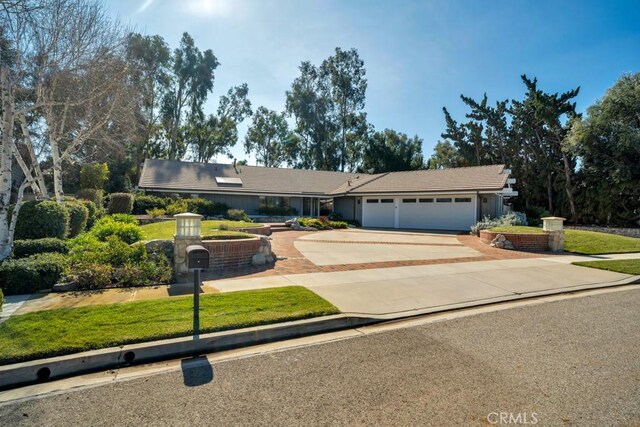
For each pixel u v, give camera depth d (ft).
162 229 43.88
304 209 96.07
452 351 14.19
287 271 28.94
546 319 18.42
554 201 92.17
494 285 25.58
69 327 14.84
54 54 34.32
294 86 153.17
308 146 159.84
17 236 30.50
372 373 12.28
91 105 42.16
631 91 72.18
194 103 128.88
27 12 31.91
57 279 22.16
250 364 13.12
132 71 47.29
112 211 65.82
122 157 72.74
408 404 10.30
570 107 88.48
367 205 85.05
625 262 34.27
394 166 136.56
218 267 29.19
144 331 14.66
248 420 9.52
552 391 11.02
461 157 128.77
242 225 48.47
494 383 11.52
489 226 59.31
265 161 172.65
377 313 18.78
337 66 151.12
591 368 12.60
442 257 37.58
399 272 29.17
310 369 12.64
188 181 84.33
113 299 19.66
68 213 35.37
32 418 9.64
